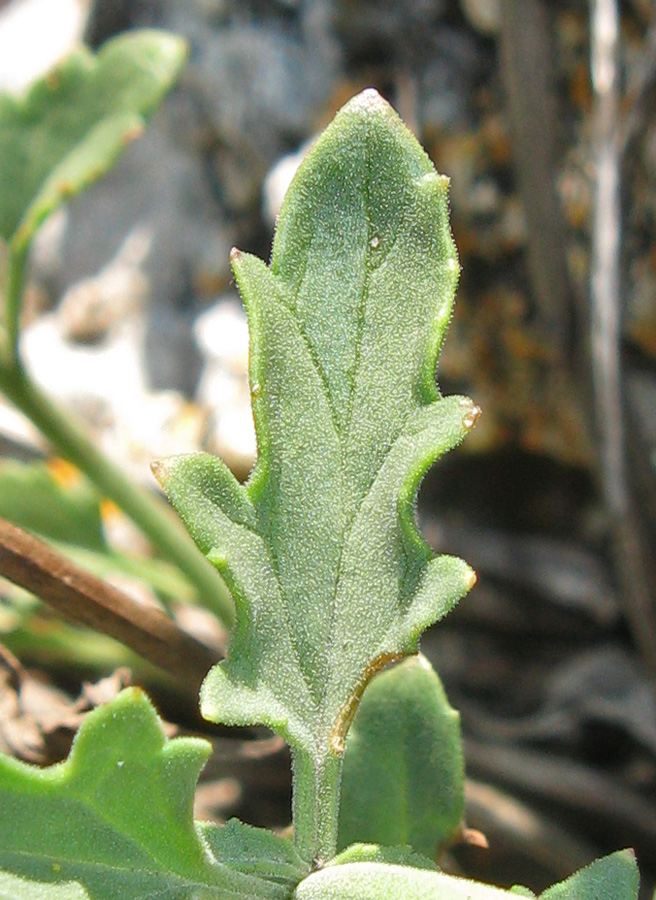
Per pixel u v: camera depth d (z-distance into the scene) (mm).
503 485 176
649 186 151
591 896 70
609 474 136
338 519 72
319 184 73
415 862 71
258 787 133
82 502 143
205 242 205
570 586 168
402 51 176
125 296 206
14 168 130
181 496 69
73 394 195
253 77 190
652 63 135
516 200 165
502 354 169
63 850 60
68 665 145
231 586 69
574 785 146
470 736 156
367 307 72
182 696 141
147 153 212
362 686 71
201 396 190
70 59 133
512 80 138
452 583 70
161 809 61
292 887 68
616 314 135
